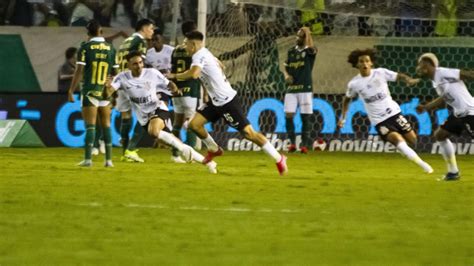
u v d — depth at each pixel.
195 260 12.19
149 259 12.22
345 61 43.22
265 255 12.70
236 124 26.94
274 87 43.41
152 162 32.97
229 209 18.11
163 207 18.30
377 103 29.73
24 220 16.05
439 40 43.16
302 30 41.03
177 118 34.34
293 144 41.59
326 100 43.25
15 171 27.14
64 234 14.47
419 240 14.30
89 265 11.71
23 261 11.93
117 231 14.87
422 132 42.53
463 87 26.80
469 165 35.19
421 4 38.69
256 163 33.47
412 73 43.06
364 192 22.30
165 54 35.88
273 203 19.39
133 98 28.77
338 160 36.31
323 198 20.66
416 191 22.81
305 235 14.70
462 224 16.31
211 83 26.94
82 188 22.06
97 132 37.34
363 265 11.98
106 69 29.31
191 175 26.73
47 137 43.41
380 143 42.59
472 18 38.53
